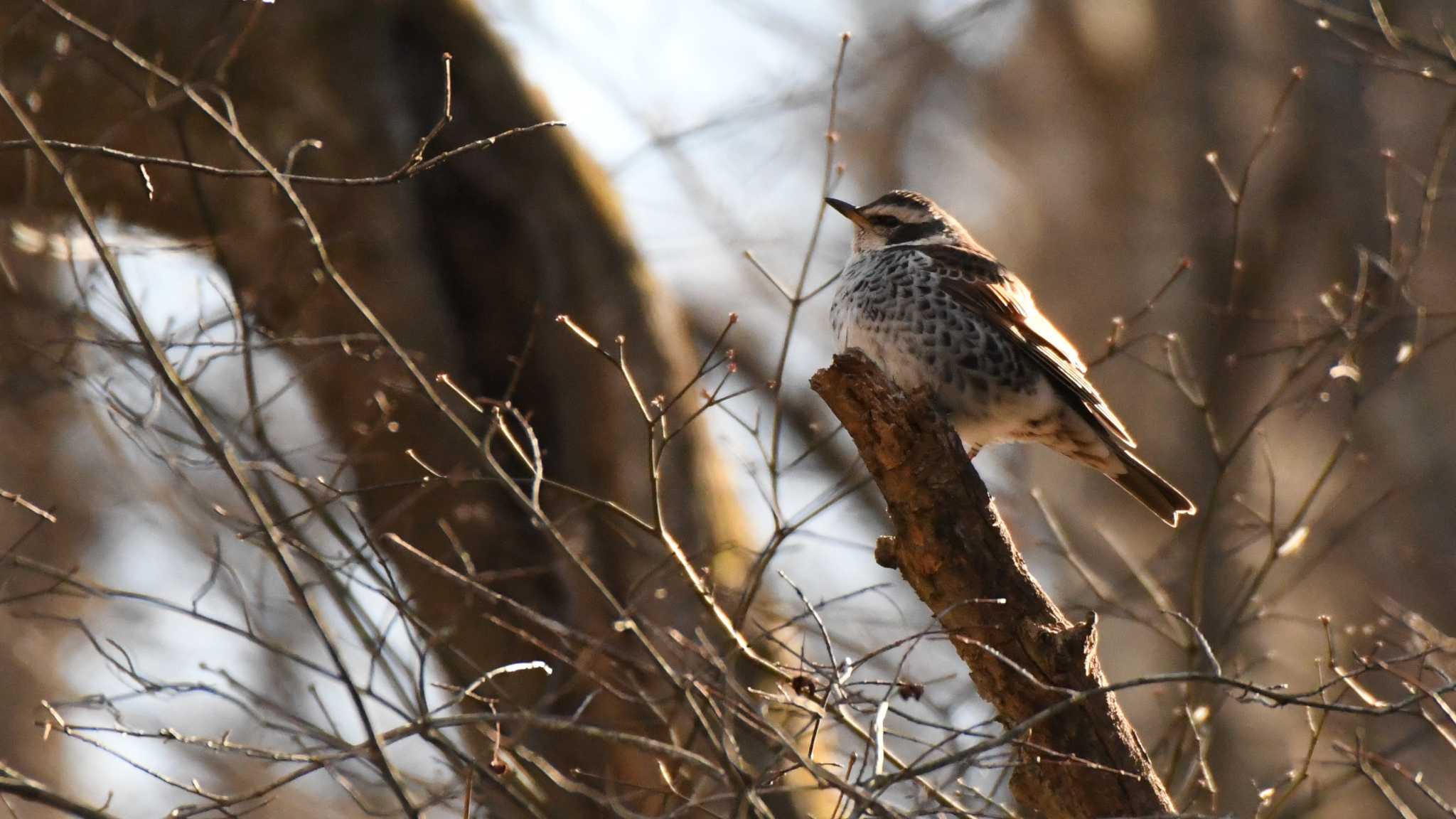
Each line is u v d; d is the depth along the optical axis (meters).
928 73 20.59
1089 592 14.75
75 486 17.38
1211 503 11.12
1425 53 13.16
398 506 10.83
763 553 10.12
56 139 12.89
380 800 11.30
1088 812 7.89
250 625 10.65
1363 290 11.70
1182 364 15.52
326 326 12.75
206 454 10.88
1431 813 12.70
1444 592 14.11
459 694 9.91
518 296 14.02
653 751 9.21
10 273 12.53
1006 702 8.09
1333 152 15.72
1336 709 7.68
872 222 12.30
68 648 16.88
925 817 8.28
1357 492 14.63
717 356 19.55
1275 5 16.58
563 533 12.01
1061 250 17.48
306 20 13.80
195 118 13.01
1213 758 13.45
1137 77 17.50
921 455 8.37
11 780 7.59
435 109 14.27
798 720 10.81
